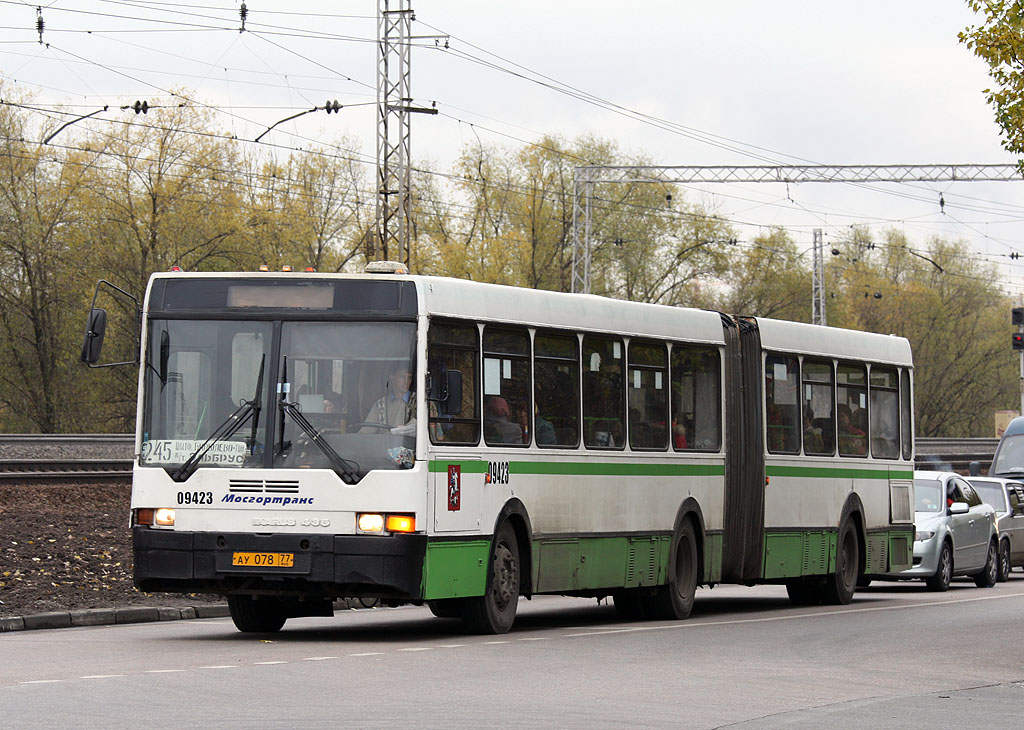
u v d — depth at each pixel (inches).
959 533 1385.3
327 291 735.1
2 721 450.0
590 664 650.8
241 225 3107.8
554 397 838.5
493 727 457.1
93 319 738.8
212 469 724.0
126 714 468.1
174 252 3117.6
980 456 3097.9
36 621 832.3
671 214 3878.0
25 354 3093.0
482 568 767.7
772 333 1048.2
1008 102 1006.4
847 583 1134.4
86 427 3147.1
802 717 504.7
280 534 714.8
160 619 906.1
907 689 597.0
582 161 3791.8
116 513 1461.6
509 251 3663.9
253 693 526.0
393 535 710.5
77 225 3046.3
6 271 3051.2
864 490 1157.7
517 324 807.1
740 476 1013.8
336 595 716.0
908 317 4667.8
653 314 938.1
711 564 985.5
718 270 3951.8
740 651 729.6
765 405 1035.3
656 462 926.4
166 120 3070.9
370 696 524.1
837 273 4675.2
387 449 717.3
